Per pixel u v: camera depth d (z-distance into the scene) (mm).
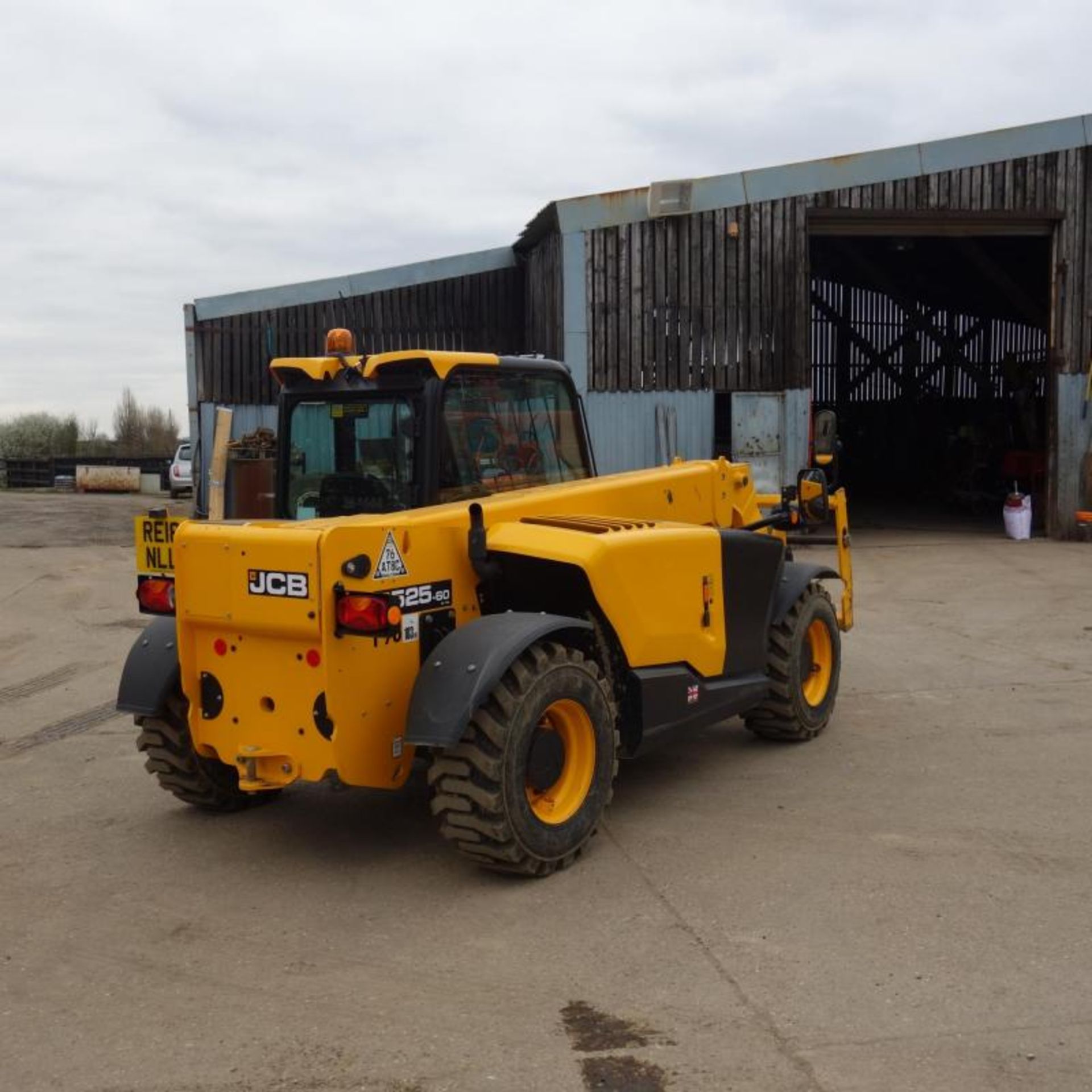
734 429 16312
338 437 5395
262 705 4527
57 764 6332
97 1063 3230
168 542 4895
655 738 5090
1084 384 16406
